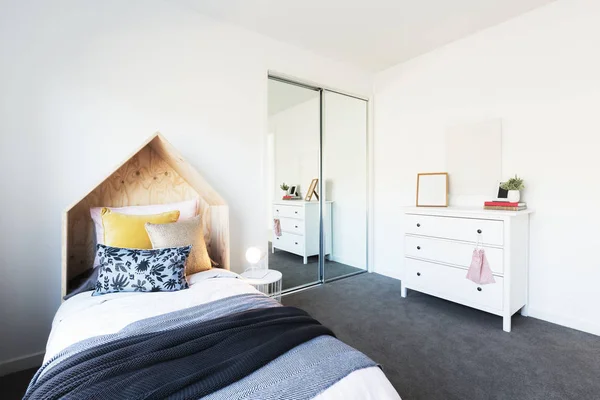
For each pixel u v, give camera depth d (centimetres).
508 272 213
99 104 193
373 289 309
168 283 151
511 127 247
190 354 86
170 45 221
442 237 252
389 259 353
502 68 252
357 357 89
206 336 93
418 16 242
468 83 274
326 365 83
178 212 190
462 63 278
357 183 361
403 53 308
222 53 246
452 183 286
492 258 221
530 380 158
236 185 256
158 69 216
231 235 254
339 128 346
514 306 221
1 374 167
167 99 220
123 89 201
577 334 209
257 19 245
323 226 339
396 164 339
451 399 144
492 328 219
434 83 301
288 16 241
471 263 231
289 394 72
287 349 90
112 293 146
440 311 251
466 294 237
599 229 207
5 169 166
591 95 209
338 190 349
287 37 275
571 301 220
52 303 180
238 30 255
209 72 239
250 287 155
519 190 241
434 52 300
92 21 190
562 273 223
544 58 229
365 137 364
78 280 172
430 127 304
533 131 236
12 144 167
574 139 216
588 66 210
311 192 332
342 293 297
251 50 262
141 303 130
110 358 82
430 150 305
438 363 174
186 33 228
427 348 191
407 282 282
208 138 240
